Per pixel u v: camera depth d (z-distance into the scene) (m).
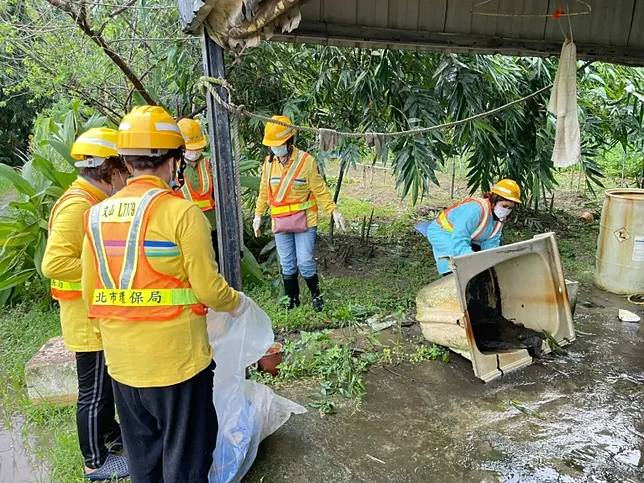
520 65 5.89
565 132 3.26
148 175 1.85
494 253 3.33
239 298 2.01
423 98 5.23
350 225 7.05
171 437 1.93
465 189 9.00
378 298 4.56
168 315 1.82
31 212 4.45
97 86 5.77
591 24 4.31
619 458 2.57
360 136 3.25
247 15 2.25
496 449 2.65
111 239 1.80
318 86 5.49
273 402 2.61
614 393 3.14
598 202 7.87
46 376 3.04
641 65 4.59
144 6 5.17
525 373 3.37
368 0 3.79
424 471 2.50
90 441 2.43
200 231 1.80
